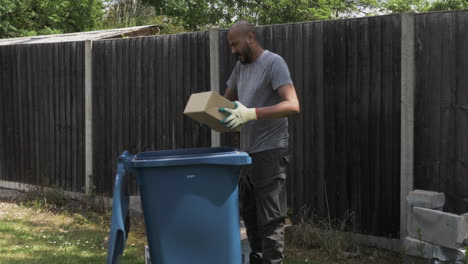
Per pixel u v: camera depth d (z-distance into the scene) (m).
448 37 4.82
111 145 7.29
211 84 6.28
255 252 3.89
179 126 6.69
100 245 5.66
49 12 20.23
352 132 5.40
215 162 3.15
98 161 7.42
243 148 3.68
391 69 5.13
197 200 3.18
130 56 7.06
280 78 3.53
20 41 10.56
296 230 5.53
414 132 5.04
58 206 7.52
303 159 5.73
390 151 5.18
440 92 4.88
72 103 7.66
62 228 6.48
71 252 5.31
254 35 3.68
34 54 8.04
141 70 6.98
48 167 8.01
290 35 5.73
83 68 7.51
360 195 5.38
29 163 8.22
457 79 4.79
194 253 3.21
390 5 14.81
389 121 5.17
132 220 6.64
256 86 3.64
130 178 7.01
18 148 8.34
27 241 5.73
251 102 3.66
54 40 10.16
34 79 8.07
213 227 3.21
